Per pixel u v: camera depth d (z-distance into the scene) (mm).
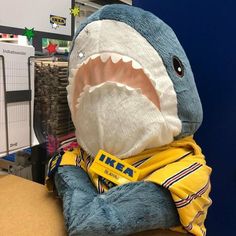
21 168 751
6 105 586
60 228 490
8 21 660
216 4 654
